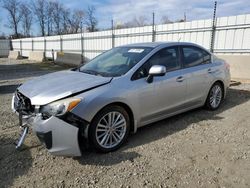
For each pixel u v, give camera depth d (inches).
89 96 127.2
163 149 141.2
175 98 171.5
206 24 430.6
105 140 136.2
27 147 142.9
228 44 403.2
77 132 121.1
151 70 148.2
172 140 152.8
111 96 134.0
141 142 150.4
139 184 109.7
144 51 166.6
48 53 1041.5
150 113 157.5
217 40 417.1
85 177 115.3
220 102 217.9
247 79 371.9
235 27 390.0
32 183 111.3
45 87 136.3
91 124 129.0
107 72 155.7
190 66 184.5
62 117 120.0
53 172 119.5
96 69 165.6
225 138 155.1
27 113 130.2
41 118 121.2
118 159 130.9
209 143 148.2
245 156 132.1
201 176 114.7
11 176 116.4
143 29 559.8
